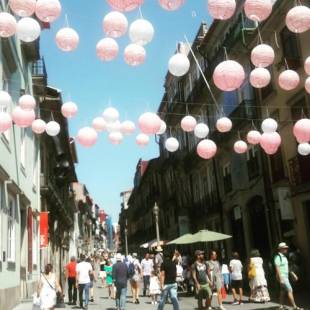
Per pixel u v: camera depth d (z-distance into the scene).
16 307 14.01
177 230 36.56
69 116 9.62
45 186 23.30
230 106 24.33
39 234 20.80
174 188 38.22
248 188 22.52
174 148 10.75
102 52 7.25
